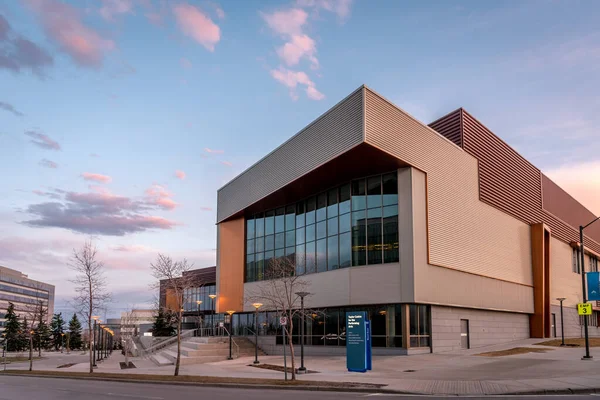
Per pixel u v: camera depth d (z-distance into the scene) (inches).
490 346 1569.9
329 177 1503.4
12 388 955.3
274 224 1881.2
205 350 1625.2
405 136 1358.3
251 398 689.0
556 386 713.6
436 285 1386.6
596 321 2866.6
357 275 1432.1
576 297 2516.0
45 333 4067.4
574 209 2630.4
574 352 1294.3
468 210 1583.4
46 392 856.3
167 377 1051.3
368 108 1259.8
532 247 2042.3
